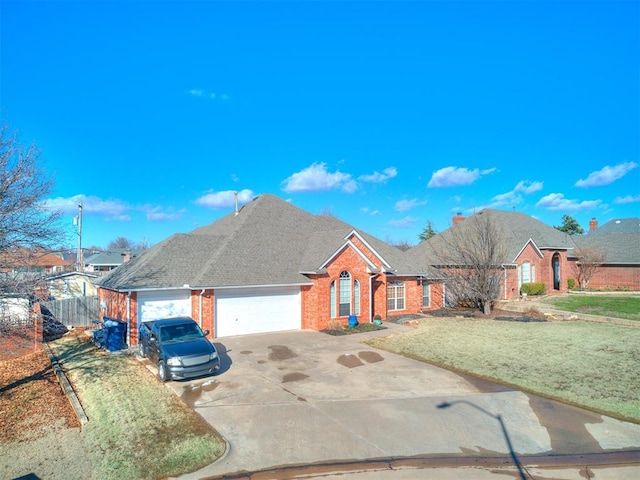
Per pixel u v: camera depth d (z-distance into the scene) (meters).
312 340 18.98
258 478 7.36
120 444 8.76
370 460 7.91
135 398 11.52
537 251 33.88
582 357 15.09
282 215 27.09
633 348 16.27
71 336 21.50
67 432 9.61
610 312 24.39
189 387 12.39
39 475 7.66
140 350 16.64
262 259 22.44
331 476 7.37
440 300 29.50
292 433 9.09
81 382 13.20
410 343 18.03
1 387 13.29
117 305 20.16
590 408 10.29
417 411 10.25
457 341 18.25
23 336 16.39
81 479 7.45
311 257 23.14
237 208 28.64
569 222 60.19
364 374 13.46
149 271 19.69
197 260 21.48
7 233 11.75
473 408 10.41
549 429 9.19
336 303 22.25
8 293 11.90
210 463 7.87
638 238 38.09
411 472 7.47
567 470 7.51
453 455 8.08
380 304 24.73
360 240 23.88
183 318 15.62
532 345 17.16
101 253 59.06
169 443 8.70
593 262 36.28
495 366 14.14
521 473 7.42
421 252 34.22
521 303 27.78
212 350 13.49
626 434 8.90
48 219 13.01
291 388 12.15
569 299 29.73
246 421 9.78
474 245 26.52
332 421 9.70
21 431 9.80
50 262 20.83
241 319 20.55
